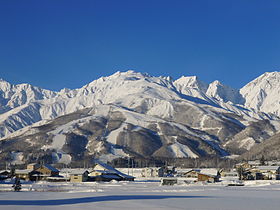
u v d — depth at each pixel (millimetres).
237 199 71688
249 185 135125
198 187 120125
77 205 61875
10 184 148000
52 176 195750
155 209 55750
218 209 55875
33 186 130750
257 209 56188
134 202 65875
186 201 67625
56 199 74125
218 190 101375
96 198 74875
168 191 98000
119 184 150125
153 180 191000
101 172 191875
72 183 161750
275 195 82375
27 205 62844
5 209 57438
